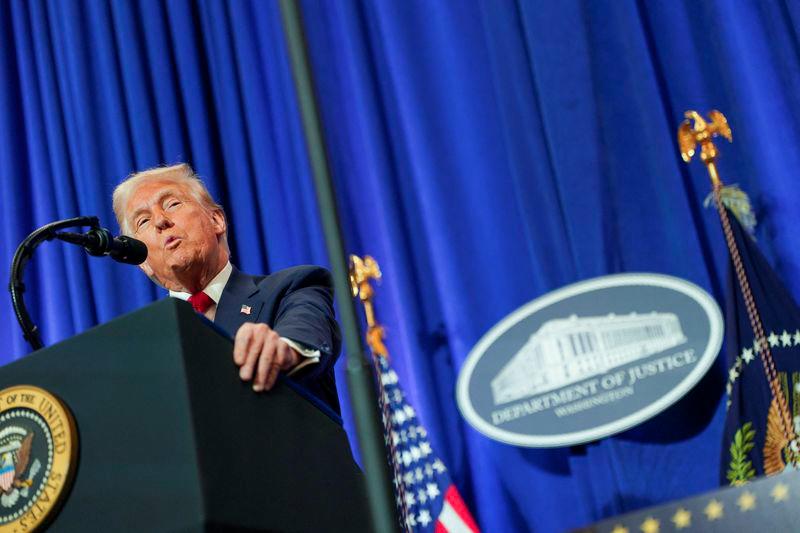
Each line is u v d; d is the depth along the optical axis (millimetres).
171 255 2246
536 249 4039
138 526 1228
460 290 4113
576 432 3627
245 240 4336
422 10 4461
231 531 1232
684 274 3924
